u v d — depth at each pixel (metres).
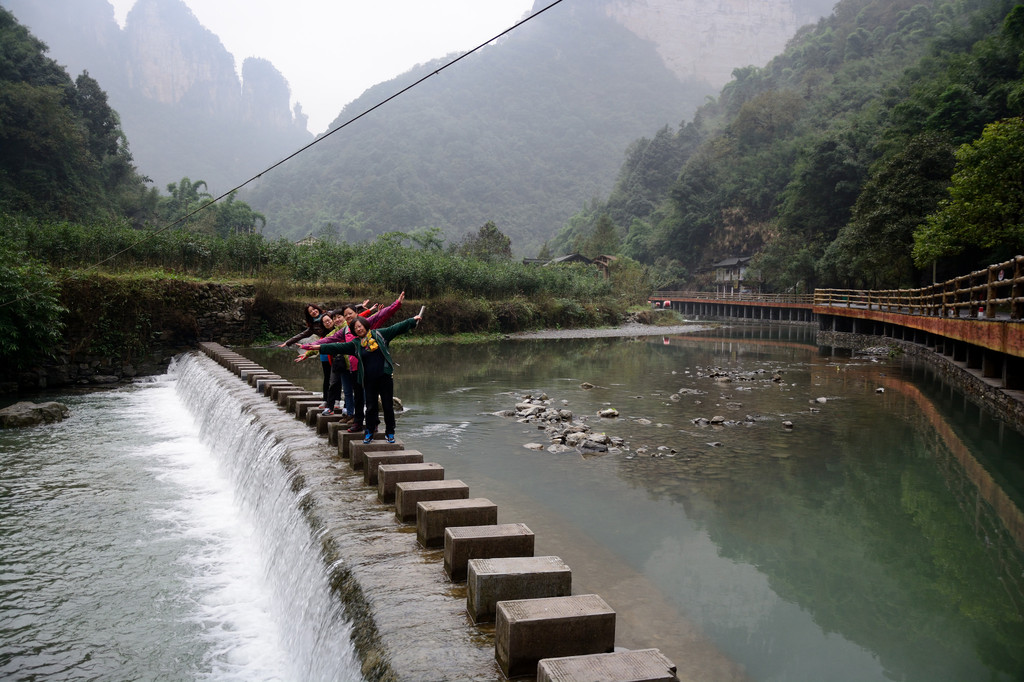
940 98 40.53
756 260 77.12
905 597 5.22
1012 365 13.12
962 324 14.70
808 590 5.32
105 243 24.20
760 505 7.45
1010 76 40.91
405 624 3.50
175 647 5.22
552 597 3.44
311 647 4.48
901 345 27.52
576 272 56.88
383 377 7.02
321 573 4.67
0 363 16.33
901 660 4.26
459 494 5.23
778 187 89.75
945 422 12.27
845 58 119.62
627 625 4.66
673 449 10.07
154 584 6.32
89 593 6.13
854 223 39.31
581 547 6.12
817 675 4.06
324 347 6.93
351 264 32.78
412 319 7.33
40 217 51.84
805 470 8.96
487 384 17.48
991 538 6.54
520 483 8.16
